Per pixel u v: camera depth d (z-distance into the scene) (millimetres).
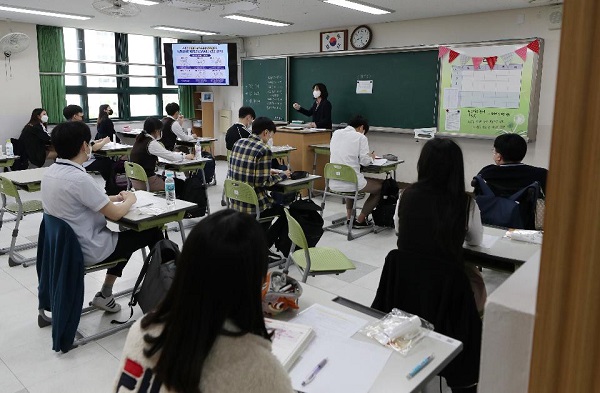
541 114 5816
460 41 6375
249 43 9016
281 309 1503
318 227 3471
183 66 8617
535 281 576
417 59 6668
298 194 5016
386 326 1438
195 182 4848
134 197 2895
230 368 787
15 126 7645
